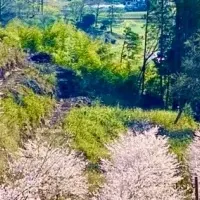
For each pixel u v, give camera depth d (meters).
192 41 60.84
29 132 35.53
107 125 44.66
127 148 27.25
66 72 57.84
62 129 39.19
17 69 48.28
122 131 43.34
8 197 18.53
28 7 138.38
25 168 22.34
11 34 61.12
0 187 19.09
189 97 54.81
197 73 54.62
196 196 23.50
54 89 51.25
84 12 149.50
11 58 48.81
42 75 51.75
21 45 65.00
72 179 23.03
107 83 67.31
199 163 30.14
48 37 70.06
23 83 44.69
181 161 33.19
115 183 22.58
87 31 132.00
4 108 36.03
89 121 43.53
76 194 23.22
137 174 23.11
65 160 23.59
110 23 137.75
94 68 67.94
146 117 49.78
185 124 51.22
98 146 38.69
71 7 149.88
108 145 33.66
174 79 65.31
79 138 38.50
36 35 68.56
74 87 55.53
